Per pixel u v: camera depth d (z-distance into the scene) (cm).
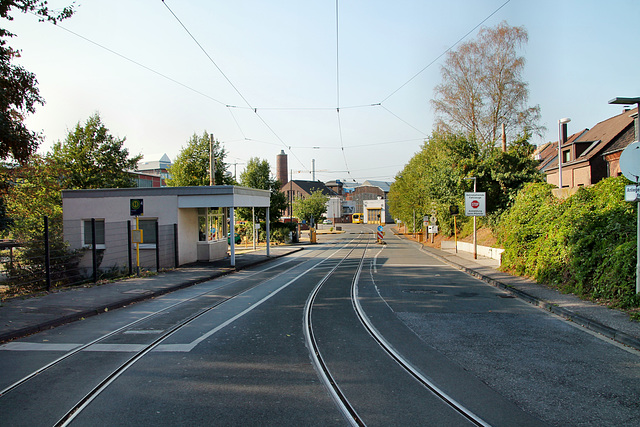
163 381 538
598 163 3575
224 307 1055
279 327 832
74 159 2698
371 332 793
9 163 2294
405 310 1009
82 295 1202
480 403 468
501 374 563
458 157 3105
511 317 925
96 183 2686
